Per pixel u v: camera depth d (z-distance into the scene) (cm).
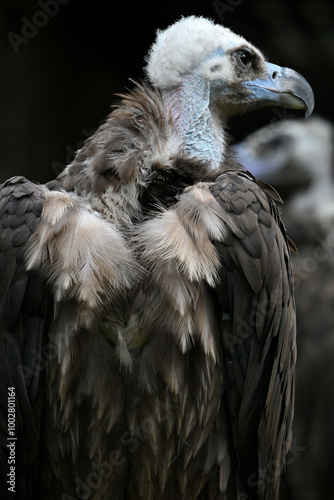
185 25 884
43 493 806
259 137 1692
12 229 762
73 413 768
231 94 909
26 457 779
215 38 884
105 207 784
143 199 802
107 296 751
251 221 781
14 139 2106
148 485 789
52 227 754
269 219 801
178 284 754
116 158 790
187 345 759
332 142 1728
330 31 2227
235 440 804
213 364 771
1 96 2097
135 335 764
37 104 2158
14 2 2075
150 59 886
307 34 2234
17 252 757
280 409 840
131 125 809
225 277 777
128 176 780
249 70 916
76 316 748
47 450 786
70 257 746
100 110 2295
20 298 754
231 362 791
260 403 810
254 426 813
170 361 758
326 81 2302
